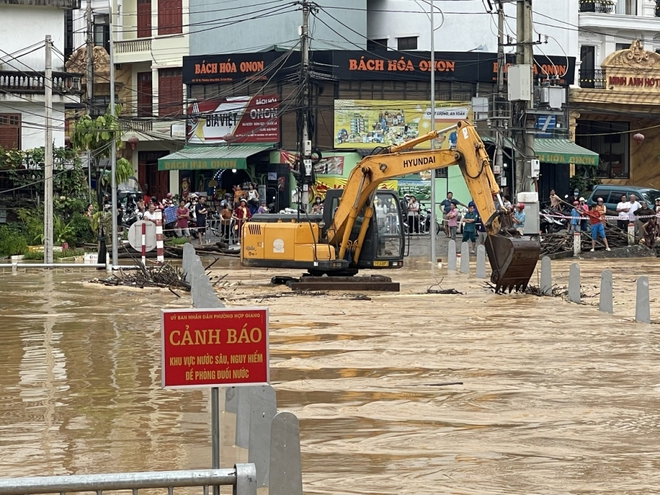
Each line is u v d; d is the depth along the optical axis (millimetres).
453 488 11305
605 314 26625
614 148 69938
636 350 20641
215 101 61719
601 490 11258
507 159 61812
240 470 7727
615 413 15008
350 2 64562
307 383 17203
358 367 18734
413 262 45938
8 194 55594
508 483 11500
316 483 11469
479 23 64750
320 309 27812
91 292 32750
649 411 15133
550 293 31406
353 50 59750
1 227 52844
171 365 8852
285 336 22625
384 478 11664
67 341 22156
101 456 12617
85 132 46531
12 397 16234
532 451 12883
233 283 35812
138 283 34125
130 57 69000
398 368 18641
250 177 61219
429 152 32156
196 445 13141
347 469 12031
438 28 61594
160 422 14438
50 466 12203
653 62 68125
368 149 60062
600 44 68688
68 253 49312
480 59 61656
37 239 53156
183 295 31750
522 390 16641
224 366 8953
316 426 14188
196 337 8906
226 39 65250
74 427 14156
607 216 53094
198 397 16219
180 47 67188
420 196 60906
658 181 70312
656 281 36312
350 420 14562
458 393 16406
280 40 62844
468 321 25172
